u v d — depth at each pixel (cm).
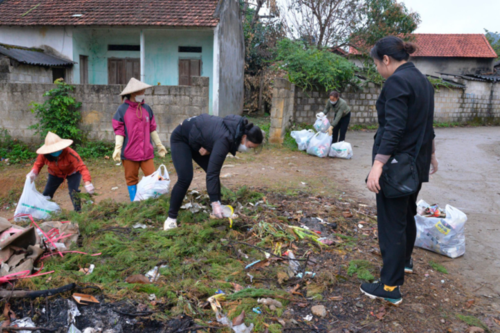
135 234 362
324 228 398
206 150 346
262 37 2073
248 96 1991
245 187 496
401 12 1998
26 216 416
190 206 409
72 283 258
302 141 901
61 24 1362
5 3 1485
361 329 247
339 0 1953
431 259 352
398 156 254
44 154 431
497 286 308
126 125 471
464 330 250
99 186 658
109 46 1530
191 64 1523
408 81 245
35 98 880
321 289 287
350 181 636
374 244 369
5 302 244
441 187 613
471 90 1961
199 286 271
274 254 329
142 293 262
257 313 253
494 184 637
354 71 1510
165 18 1358
